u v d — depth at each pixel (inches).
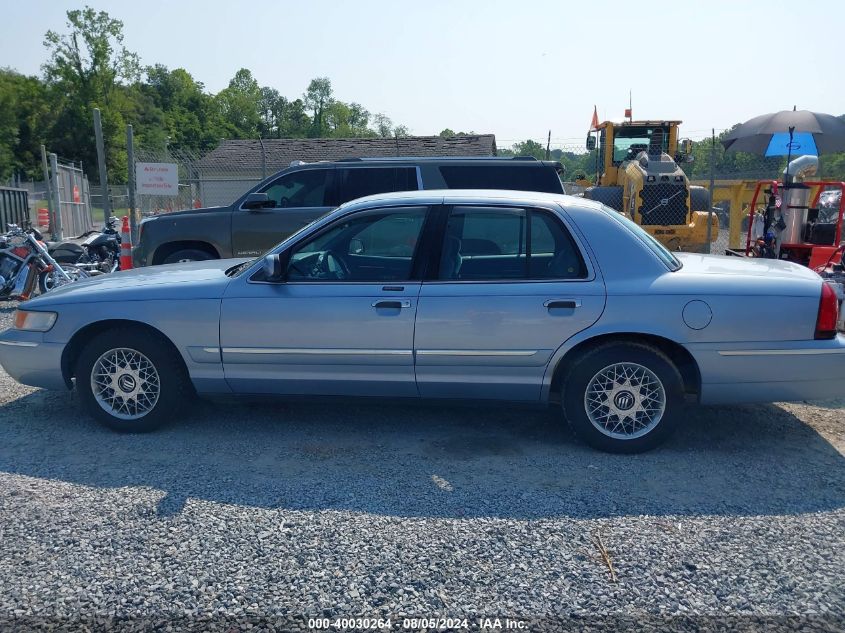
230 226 379.2
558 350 192.2
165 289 207.3
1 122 2519.7
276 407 234.7
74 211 984.9
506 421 222.2
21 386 256.2
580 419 194.4
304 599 126.3
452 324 194.1
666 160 586.9
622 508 161.3
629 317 189.0
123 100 2770.7
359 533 149.1
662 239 565.6
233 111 3703.3
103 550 141.9
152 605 124.6
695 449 199.5
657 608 124.3
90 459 189.8
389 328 196.2
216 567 135.9
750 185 606.2
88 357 208.2
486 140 1330.0
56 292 220.5
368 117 4146.2
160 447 199.0
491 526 152.5
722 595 128.1
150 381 209.0
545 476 179.6
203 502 163.2
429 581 131.6
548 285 193.2
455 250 199.8
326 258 205.3
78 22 2591.0
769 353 188.2
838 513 159.5
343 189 379.9
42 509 159.0
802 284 190.7
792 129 409.7
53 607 124.1
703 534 149.6
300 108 4003.4
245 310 201.3
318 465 186.5
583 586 130.6
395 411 231.1
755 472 183.0
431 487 172.7
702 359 189.0
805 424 221.1
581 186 797.2
